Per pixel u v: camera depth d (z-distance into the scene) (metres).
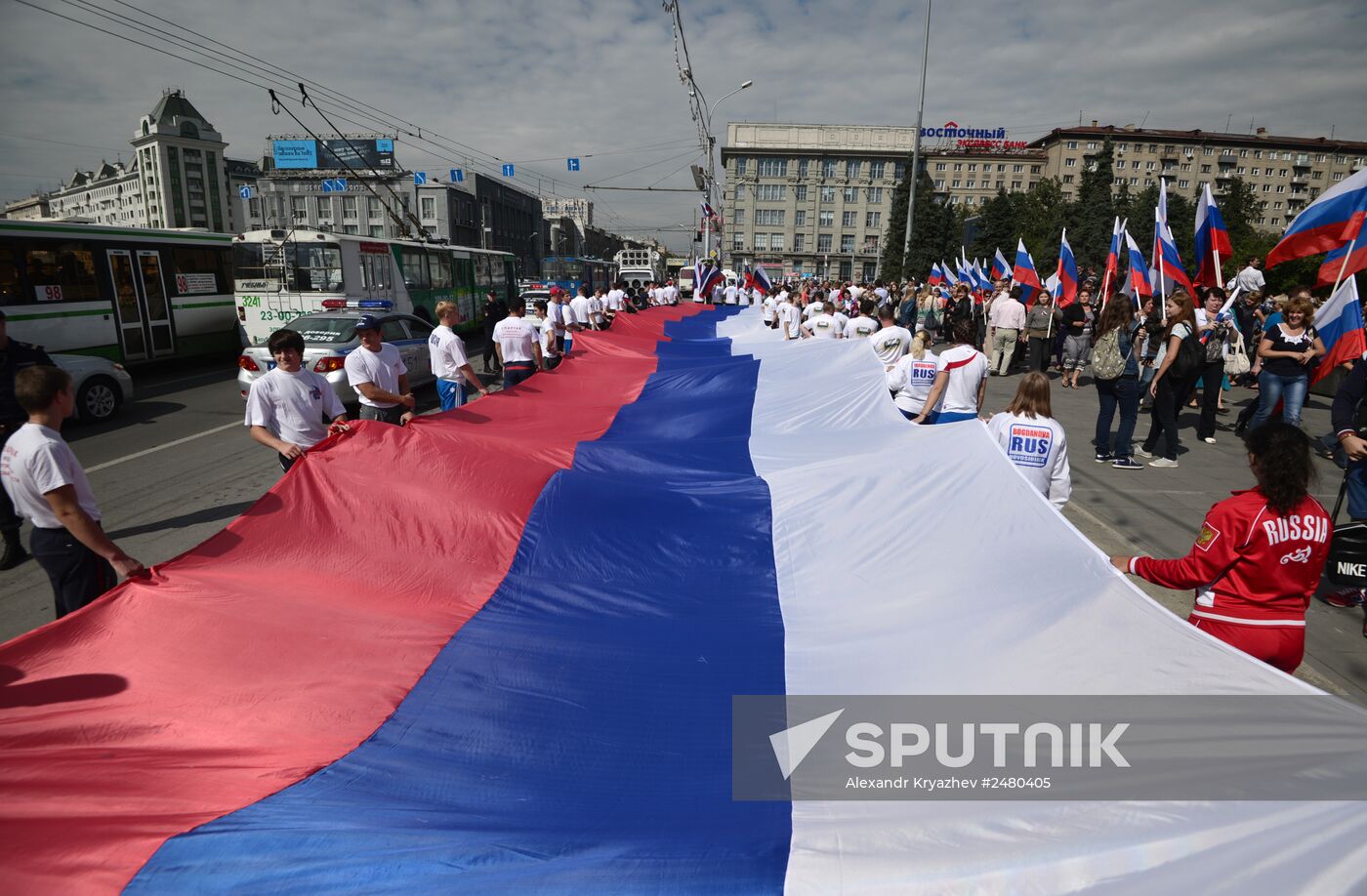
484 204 93.81
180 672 2.98
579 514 4.46
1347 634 4.66
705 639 3.38
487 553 4.12
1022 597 3.19
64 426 10.98
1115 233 13.91
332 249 17.28
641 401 7.82
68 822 2.18
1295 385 8.02
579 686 3.09
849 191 97.25
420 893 1.92
